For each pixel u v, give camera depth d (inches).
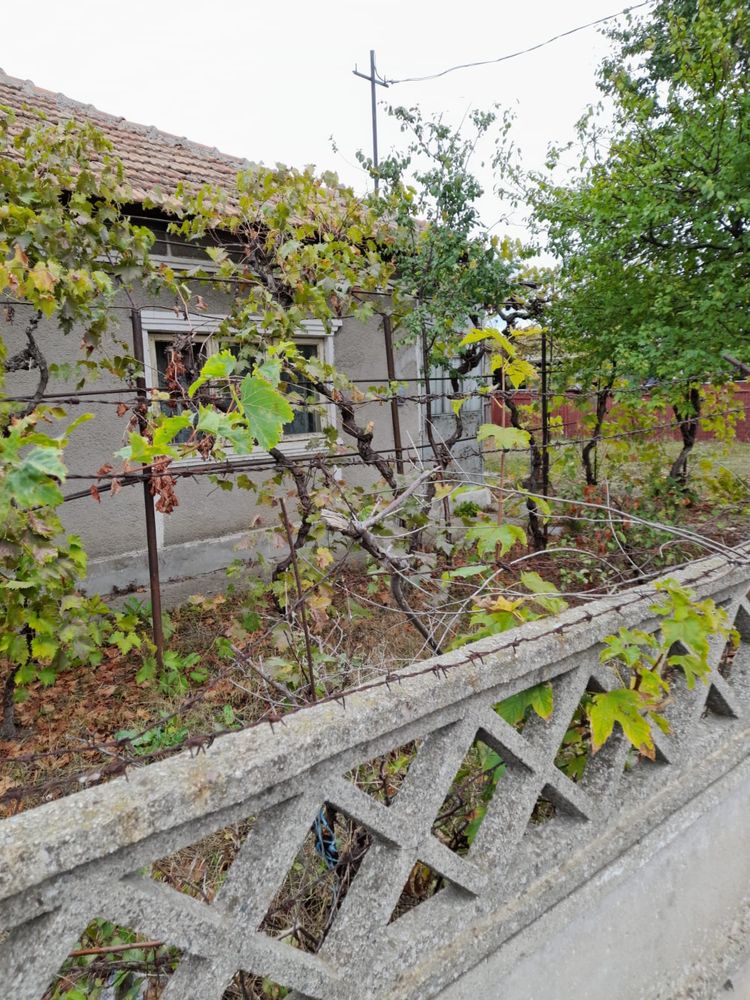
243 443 65.6
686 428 267.0
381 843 54.5
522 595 75.7
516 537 83.0
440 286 216.8
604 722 65.9
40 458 46.2
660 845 75.7
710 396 257.0
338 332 251.9
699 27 175.2
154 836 38.5
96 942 74.0
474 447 301.0
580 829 68.3
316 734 45.3
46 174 152.2
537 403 252.5
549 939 63.4
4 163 136.3
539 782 64.4
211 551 227.3
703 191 166.9
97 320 149.7
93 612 147.6
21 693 140.9
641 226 180.7
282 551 186.2
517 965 60.3
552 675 65.4
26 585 121.7
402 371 271.6
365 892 53.2
